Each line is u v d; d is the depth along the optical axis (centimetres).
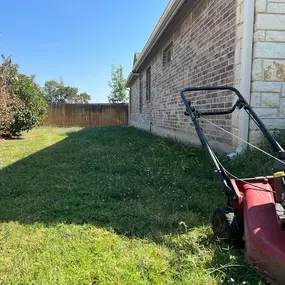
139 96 1509
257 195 194
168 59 935
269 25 398
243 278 163
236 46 429
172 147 631
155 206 288
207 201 294
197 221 249
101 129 1361
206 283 161
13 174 430
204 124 584
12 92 960
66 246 206
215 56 516
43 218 262
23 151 668
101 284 162
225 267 173
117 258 189
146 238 219
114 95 2902
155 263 181
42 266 180
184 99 277
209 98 549
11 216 267
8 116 876
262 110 405
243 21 406
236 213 201
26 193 339
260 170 327
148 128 1236
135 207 287
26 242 212
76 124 1884
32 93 1062
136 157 537
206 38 559
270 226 165
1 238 220
